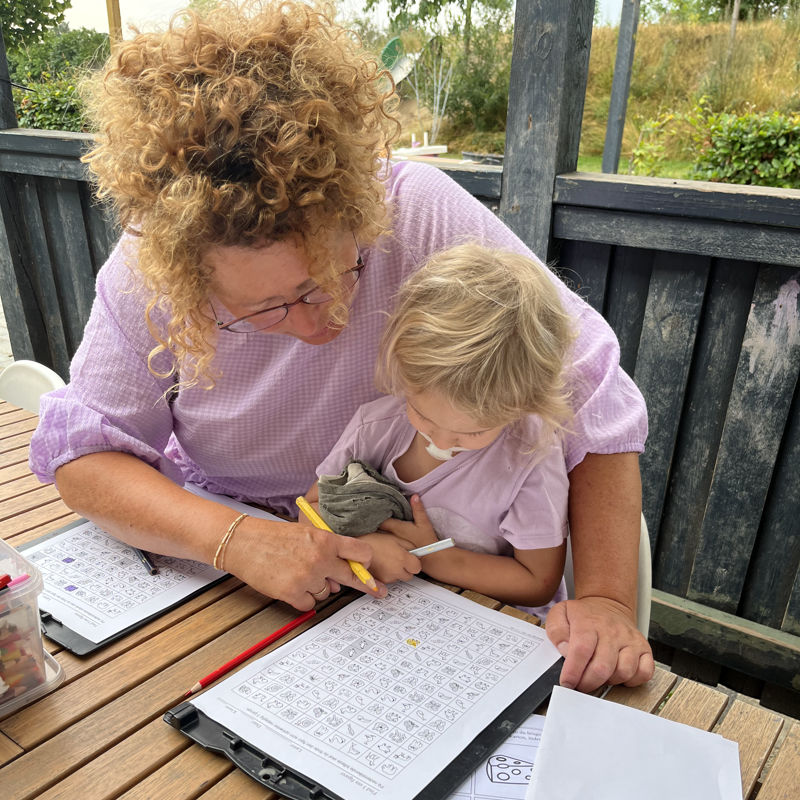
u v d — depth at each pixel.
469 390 0.88
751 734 0.79
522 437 1.07
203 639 0.93
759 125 4.98
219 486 1.34
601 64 6.79
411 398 0.96
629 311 2.02
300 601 0.96
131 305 1.11
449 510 1.12
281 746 0.75
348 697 0.82
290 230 0.79
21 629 0.80
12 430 1.54
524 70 1.89
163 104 0.78
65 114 4.37
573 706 0.80
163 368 1.15
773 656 1.94
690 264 1.84
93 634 0.93
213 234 0.78
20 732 0.78
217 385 1.16
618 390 1.08
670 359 1.94
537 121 1.91
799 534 1.88
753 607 2.02
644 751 0.74
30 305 3.36
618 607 0.97
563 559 1.10
